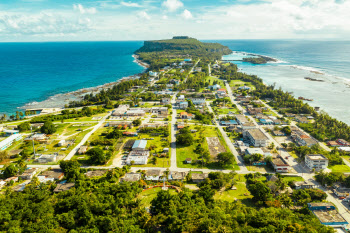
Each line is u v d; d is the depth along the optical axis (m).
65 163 184.75
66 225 116.50
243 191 162.00
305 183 166.12
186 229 109.56
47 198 141.38
